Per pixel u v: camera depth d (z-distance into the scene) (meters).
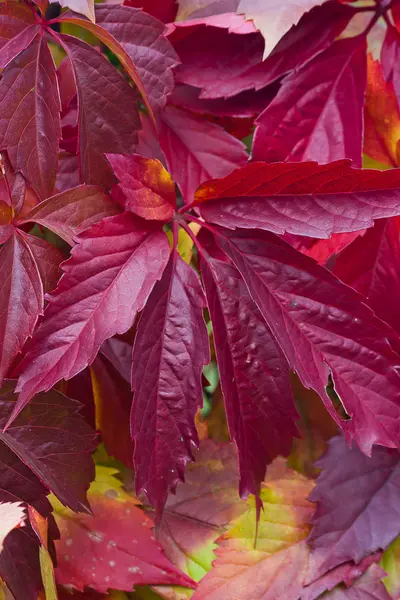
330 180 0.45
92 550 0.51
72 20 0.46
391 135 0.52
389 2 0.51
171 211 0.47
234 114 0.52
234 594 0.51
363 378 0.46
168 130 0.52
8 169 0.46
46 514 0.48
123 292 0.45
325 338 0.46
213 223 0.47
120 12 0.48
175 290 0.46
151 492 0.46
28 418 0.48
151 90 0.49
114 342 0.51
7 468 0.48
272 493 0.53
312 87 0.50
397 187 0.44
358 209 0.45
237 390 0.47
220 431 0.54
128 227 0.46
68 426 0.48
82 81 0.47
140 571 0.51
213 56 0.51
